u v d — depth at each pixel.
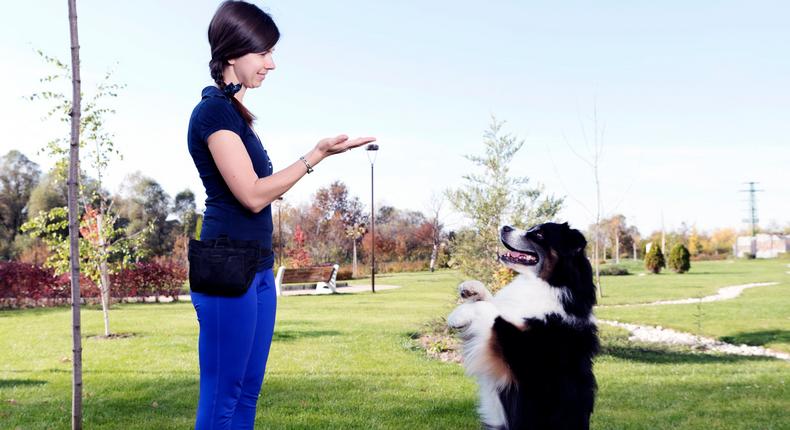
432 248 41.78
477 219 8.38
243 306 2.24
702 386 6.22
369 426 4.57
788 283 23.19
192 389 5.88
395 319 12.57
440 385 6.15
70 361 7.52
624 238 57.91
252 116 2.44
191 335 10.05
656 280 25.92
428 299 17.95
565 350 3.43
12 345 8.95
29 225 9.97
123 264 10.60
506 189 8.43
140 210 36.22
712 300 17.00
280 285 20.59
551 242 3.60
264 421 4.69
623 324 12.22
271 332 2.53
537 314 3.47
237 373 2.28
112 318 13.07
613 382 6.44
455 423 4.68
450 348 8.43
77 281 3.55
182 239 34.59
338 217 40.59
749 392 5.91
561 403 3.34
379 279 30.48
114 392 5.76
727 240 63.81
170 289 19.03
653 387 6.16
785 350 9.12
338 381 6.34
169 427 4.52
